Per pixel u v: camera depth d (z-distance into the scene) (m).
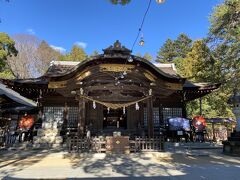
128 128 18.97
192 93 20.39
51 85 14.08
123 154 12.42
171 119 18.30
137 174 7.95
